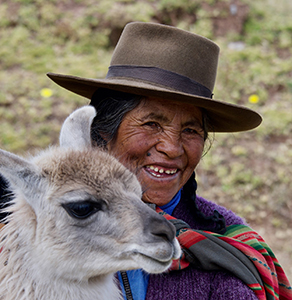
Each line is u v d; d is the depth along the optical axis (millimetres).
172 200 3148
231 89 10430
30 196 2516
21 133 9000
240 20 12234
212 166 8883
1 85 9844
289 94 10516
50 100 9672
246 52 11320
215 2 12336
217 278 2754
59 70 10367
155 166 2941
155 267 2375
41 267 2492
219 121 3398
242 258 2781
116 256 2447
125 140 2969
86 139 2930
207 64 3039
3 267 2555
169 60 2922
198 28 11750
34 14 11656
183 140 3002
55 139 9008
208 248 2744
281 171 8898
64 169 2512
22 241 2547
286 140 9531
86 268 2490
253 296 2654
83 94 3602
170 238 2383
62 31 11383
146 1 12070
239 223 3309
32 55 10719
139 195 2664
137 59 2967
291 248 7820
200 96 2799
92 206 2455
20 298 2488
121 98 2986
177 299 2725
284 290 3146
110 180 2527
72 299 2557
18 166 2479
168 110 2896
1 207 3006
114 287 2848
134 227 2422
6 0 11922
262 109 10086
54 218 2451
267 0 13484
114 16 11500
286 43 11812
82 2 12000
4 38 11062
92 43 11227
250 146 9336
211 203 3457
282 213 8375
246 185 8648
